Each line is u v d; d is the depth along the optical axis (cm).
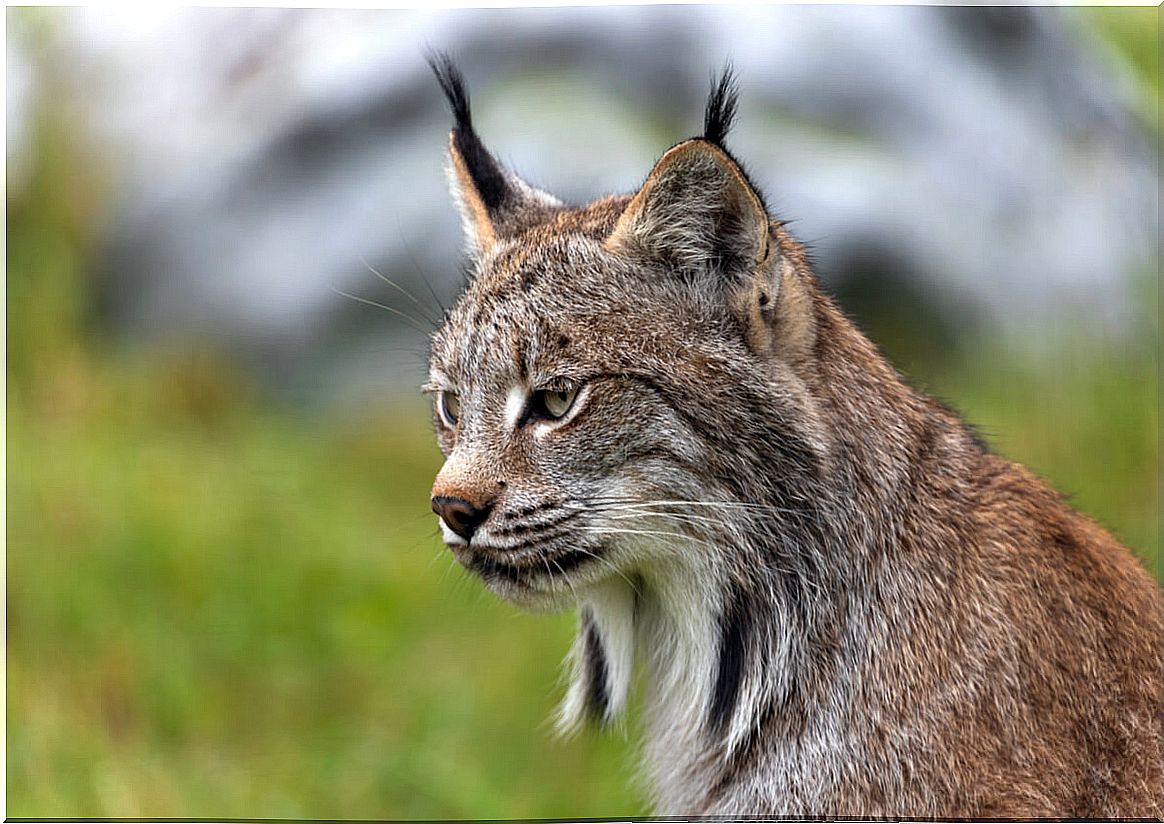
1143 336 1778
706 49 1984
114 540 1634
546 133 1925
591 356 839
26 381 1970
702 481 838
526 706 1442
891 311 1855
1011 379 1769
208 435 1961
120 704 1484
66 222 2134
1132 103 1967
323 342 2056
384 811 1356
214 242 2125
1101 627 881
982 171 1925
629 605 930
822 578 859
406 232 2042
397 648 1535
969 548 876
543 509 841
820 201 1861
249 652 1541
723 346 837
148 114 2197
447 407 924
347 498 1800
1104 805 855
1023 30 2000
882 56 1972
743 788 883
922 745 846
